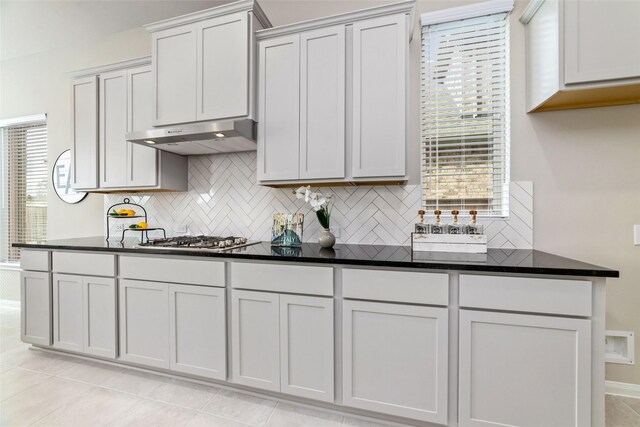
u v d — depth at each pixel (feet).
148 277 6.23
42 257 7.18
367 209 6.95
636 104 5.50
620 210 5.62
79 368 6.81
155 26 6.98
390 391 4.77
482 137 6.36
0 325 9.46
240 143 6.91
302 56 6.23
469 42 6.38
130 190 8.38
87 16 8.67
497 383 4.32
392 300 4.71
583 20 4.65
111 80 8.00
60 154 10.25
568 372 4.07
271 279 5.37
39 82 10.49
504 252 5.65
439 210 6.12
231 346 5.71
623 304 5.62
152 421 5.08
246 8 6.40
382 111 5.76
